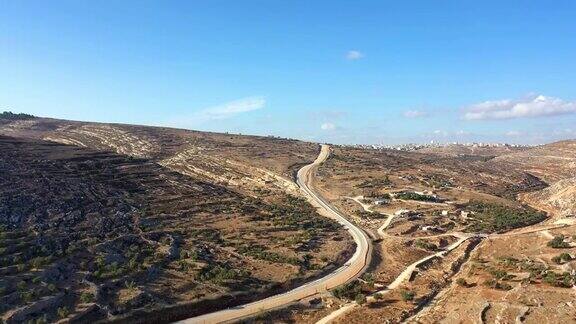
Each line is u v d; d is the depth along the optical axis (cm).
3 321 5744
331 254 9325
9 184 10475
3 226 8425
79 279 7050
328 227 11350
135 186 12681
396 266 8919
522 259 8344
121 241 8706
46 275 6938
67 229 8862
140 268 7631
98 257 7819
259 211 12300
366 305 7006
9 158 12369
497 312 6041
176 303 6725
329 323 6412
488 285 7131
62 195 10594
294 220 11594
